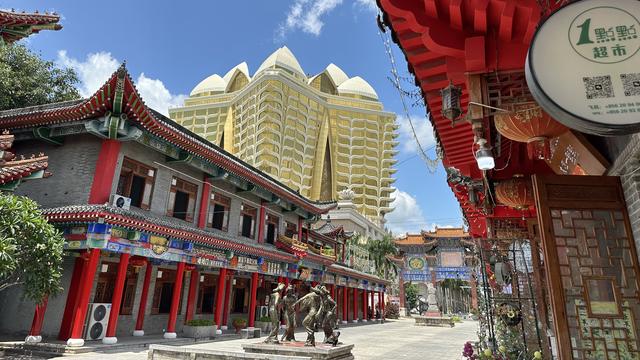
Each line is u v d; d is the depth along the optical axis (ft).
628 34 12.14
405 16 17.29
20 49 85.25
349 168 365.20
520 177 30.94
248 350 48.91
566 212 20.43
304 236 131.85
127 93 58.59
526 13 14.96
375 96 418.10
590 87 11.75
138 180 68.90
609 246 19.69
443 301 269.23
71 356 47.91
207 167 82.12
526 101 16.92
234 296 94.84
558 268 19.38
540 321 37.76
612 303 18.98
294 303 53.16
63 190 63.62
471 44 16.51
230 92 416.67
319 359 45.27
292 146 327.06
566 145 22.57
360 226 252.62
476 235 55.83
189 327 70.44
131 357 49.06
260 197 102.83
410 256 223.71
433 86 21.34
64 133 64.90
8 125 66.59
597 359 18.58
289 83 331.16
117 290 56.49
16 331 58.75
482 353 34.78
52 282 37.81
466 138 28.81
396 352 67.31
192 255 68.64
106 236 53.16
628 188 19.49
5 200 35.27
